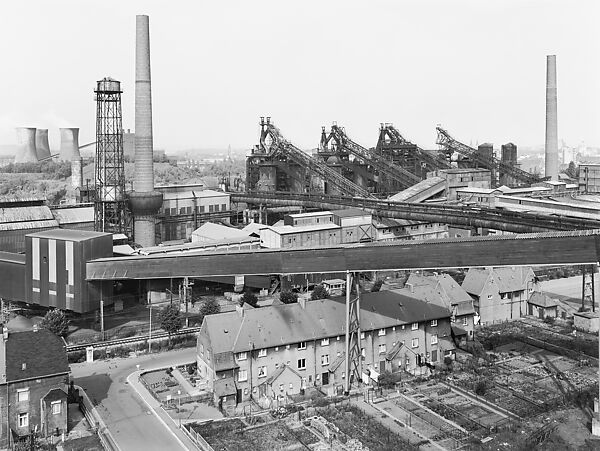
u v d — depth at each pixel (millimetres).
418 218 135625
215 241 133000
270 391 73812
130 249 125938
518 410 68625
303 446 61219
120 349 89500
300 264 84125
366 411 69250
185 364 84688
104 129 142250
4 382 61531
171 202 171625
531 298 107188
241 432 64312
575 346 89438
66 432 64625
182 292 114188
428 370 82375
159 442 62500
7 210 130000
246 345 73750
